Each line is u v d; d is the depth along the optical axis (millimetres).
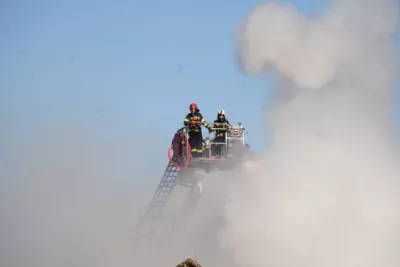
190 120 44344
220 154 45062
